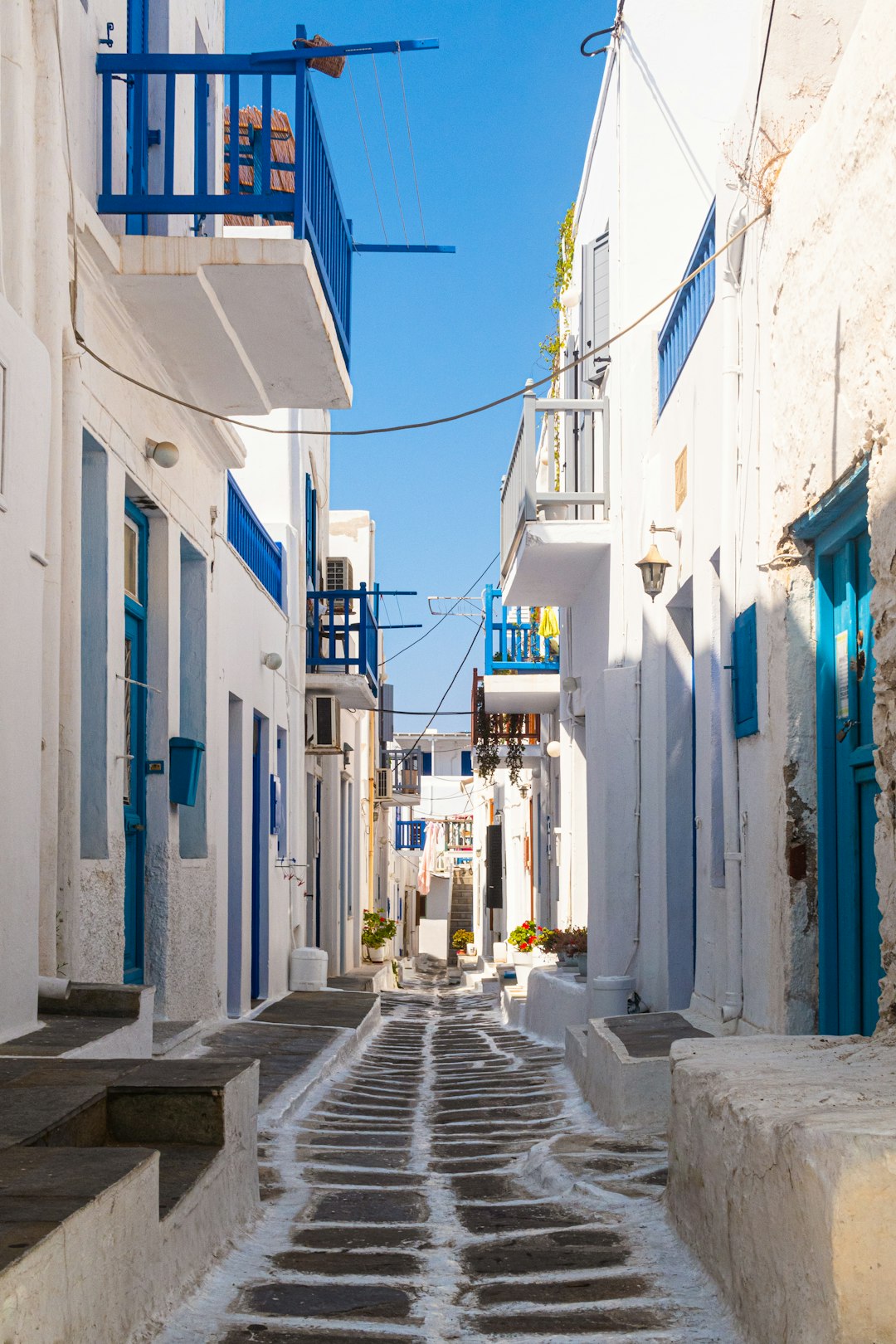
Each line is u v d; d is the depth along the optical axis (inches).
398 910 1734.7
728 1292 135.5
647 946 407.8
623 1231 170.7
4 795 224.1
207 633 415.8
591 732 462.0
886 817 184.4
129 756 328.8
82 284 281.1
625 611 450.3
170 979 366.6
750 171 257.3
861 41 201.3
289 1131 264.1
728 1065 161.2
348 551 1062.4
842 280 208.8
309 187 303.3
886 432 186.7
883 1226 103.1
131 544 354.0
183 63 301.7
